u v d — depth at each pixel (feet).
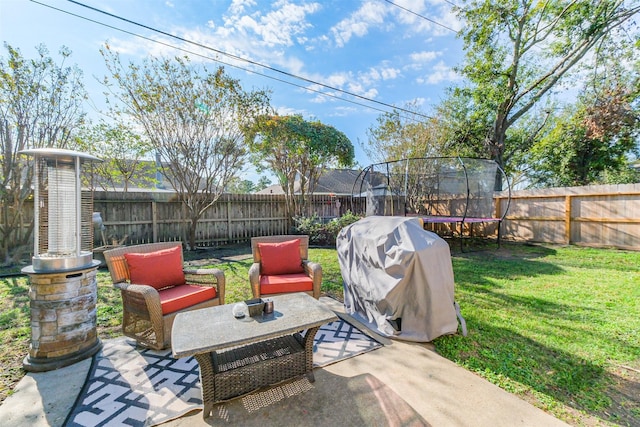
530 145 46.93
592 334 9.64
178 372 7.64
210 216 28.89
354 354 8.55
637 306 12.05
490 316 11.16
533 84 39.96
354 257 11.61
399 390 6.93
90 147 28.50
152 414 6.16
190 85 23.08
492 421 5.91
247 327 6.56
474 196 31.89
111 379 7.33
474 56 41.45
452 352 8.61
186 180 25.07
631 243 22.44
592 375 7.49
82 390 6.90
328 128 36.42
